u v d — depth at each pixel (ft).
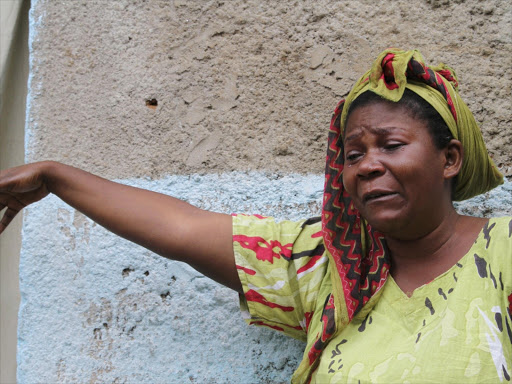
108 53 5.86
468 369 3.34
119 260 5.49
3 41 6.69
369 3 5.55
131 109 5.74
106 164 5.68
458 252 3.87
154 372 5.27
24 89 7.02
